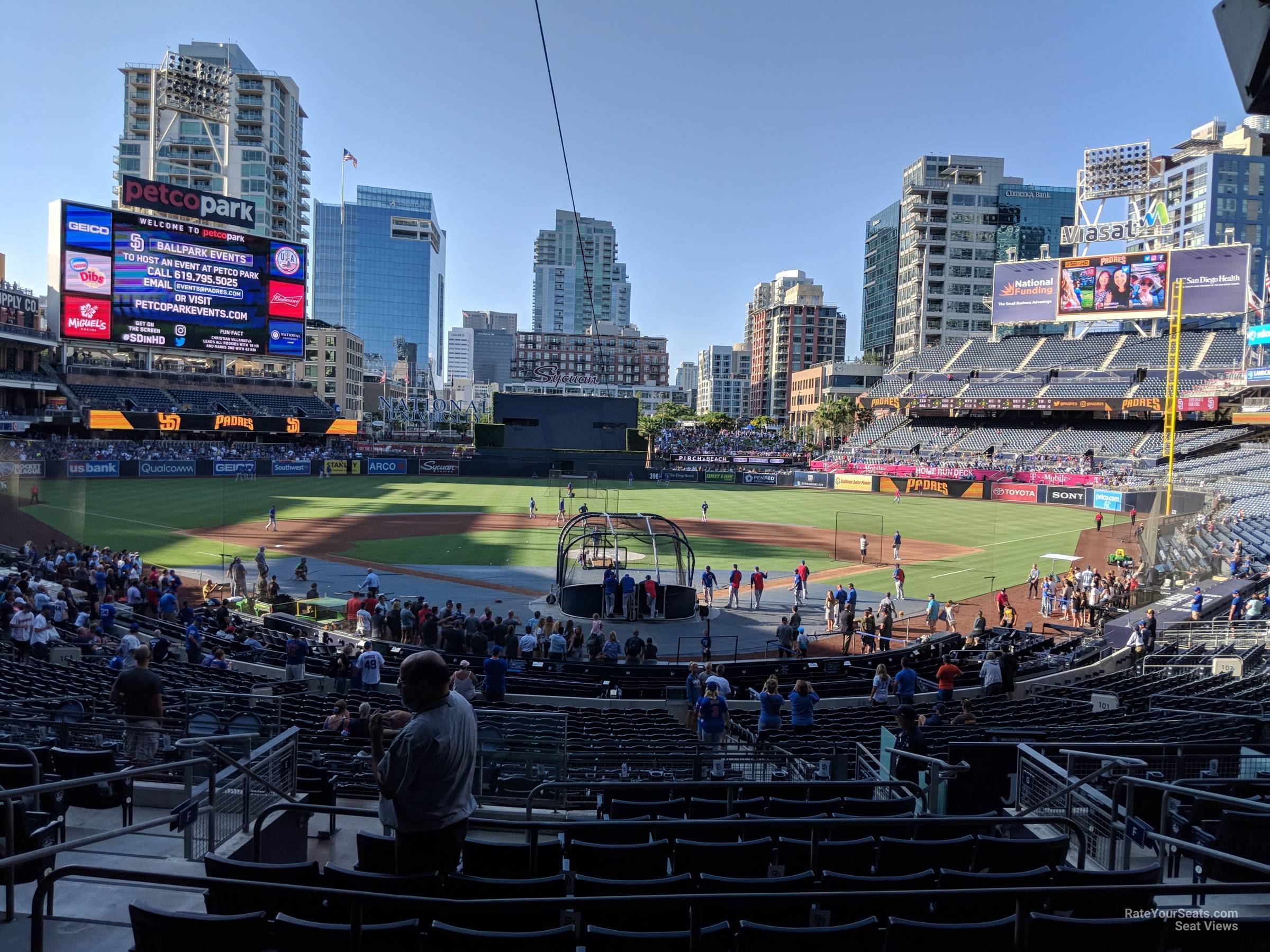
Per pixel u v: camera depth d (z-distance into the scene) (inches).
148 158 5644.7
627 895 231.8
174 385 3841.0
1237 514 2156.7
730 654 1176.8
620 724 674.8
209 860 234.7
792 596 1568.7
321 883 229.8
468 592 1505.9
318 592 1482.5
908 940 216.2
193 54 6579.7
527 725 440.1
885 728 528.1
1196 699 719.7
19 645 785.6
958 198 6156.5
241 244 3491.6
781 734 644.7
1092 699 772.0
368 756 482.9
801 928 211.5
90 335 3174.2
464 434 5310.0
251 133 5871.1
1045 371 4153.5
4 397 3302.2
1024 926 214.2
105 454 3186.5
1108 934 214.2
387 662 956.6
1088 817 358.0
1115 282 3779.5
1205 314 3636.8
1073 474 3245.6
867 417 5142.7
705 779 497.0
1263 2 192.9
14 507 2027.6
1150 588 1498.5
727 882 252.5
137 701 424.5
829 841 341.7
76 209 3110.2
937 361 4682.6
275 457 3599.9
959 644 1173.7
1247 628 1152.8
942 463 3779.5
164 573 1307.8
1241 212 7234.3
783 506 3021.7
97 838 262.7
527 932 213.3
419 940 203.6
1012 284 3983.8
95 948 252.1
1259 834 300.0
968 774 439.2
